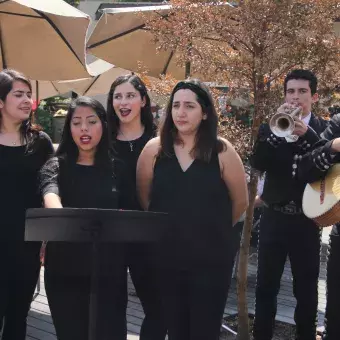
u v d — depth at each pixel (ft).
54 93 25.48
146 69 16.25
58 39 14.83
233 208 8.49
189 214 7.80
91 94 25.64
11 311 9.53
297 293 10.75
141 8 15.42
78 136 8.25
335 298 9.11
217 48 11.16
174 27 11.11
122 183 9.34
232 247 8.15
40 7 12.89
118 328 8.62
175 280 7.94
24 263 9.32
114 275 8.29
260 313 10.89
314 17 10.31
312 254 10.44
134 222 6.53
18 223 9.16
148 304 9.53
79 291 7.98
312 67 10.84
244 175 8.32
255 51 10.75
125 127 10.32
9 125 9.40
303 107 10.18
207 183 7.84
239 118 11.84
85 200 8.18
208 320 7.76
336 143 8.11
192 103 7.86
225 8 10.61
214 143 8.04
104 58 17.47
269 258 10.66
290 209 10.28
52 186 8.02
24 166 9.25
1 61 15.47
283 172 10.04
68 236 6.39
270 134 9.75
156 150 8.52
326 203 8.11
